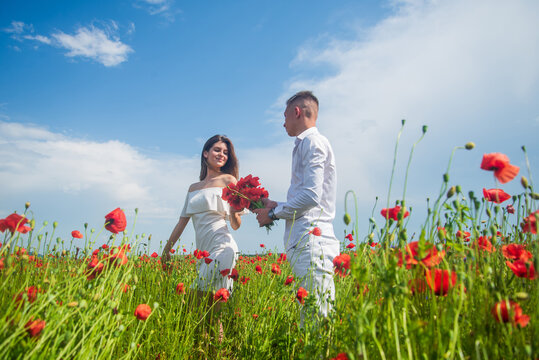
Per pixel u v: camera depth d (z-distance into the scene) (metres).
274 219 3.08
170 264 3.99
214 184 4.20
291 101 3.23
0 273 1.93
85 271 2.14
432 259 1.43
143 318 2.00
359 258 1.50
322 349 1.97
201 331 3.27
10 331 1.58
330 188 2.99
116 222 2.25
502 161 1.63
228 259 3.87
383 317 1.43
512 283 1.80
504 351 1.40
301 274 2.79
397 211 1.68
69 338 1.60
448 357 1.16
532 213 1.68
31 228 2.02
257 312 3.10
